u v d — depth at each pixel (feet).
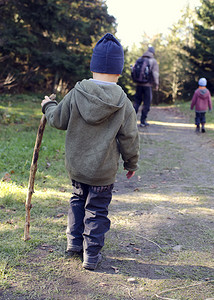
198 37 82.28
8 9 44.45
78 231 7.98
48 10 43.21
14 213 10.47
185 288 6.93
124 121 7.20
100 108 6.82
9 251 8.05
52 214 10.65
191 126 34.40
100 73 7.37
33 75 50.19
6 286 6.69
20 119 29.78
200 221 10.73
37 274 7.22
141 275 7.42
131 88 111.55
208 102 30.14
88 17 62.44
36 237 8.87
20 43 41.14
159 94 124.16
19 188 12.76
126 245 8.93
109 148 7.19
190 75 86.69
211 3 84.84
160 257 8.30
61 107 7.40
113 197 13.30
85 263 7.51
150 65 30.17
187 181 15.90
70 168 7.52
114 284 7.02
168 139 27.09
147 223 10.51
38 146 8.20
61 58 46.01
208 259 8.23
